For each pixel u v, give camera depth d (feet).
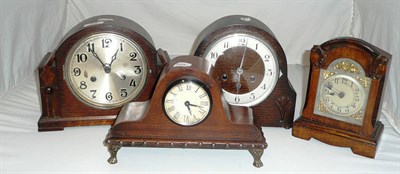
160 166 3.71
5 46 5.12
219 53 4.26
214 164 3.77
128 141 3.64
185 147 3.67
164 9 6.76
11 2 5.05
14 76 5.46
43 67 4.15
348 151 4.04
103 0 6.70
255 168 3.71
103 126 4.51
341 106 3.99
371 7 5.79
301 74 6.53
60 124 4.36
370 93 3.79
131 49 4.23
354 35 6.76
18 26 5.39
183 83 3.50
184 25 6.93
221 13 6.80
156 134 3.69
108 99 4.42
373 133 3.92
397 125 4.50
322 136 4.14
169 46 7.13
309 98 4.16
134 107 3.91
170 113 3.62
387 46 5.04
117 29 4.15
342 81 3.90
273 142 4.21
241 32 4.17
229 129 3.68
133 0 6.69
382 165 3.77
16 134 4.21
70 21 6.96
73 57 4.18
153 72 4.34
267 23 6.90
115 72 4.30
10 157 3.76
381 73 3.66
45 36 6.31
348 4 6.63
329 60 3.89
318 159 3.89
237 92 4.42
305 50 7.11
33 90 5.41
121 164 3.72
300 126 4.25
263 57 4.26
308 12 6.76
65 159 3.77
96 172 3.58
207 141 3.68
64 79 4.24
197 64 3.70
